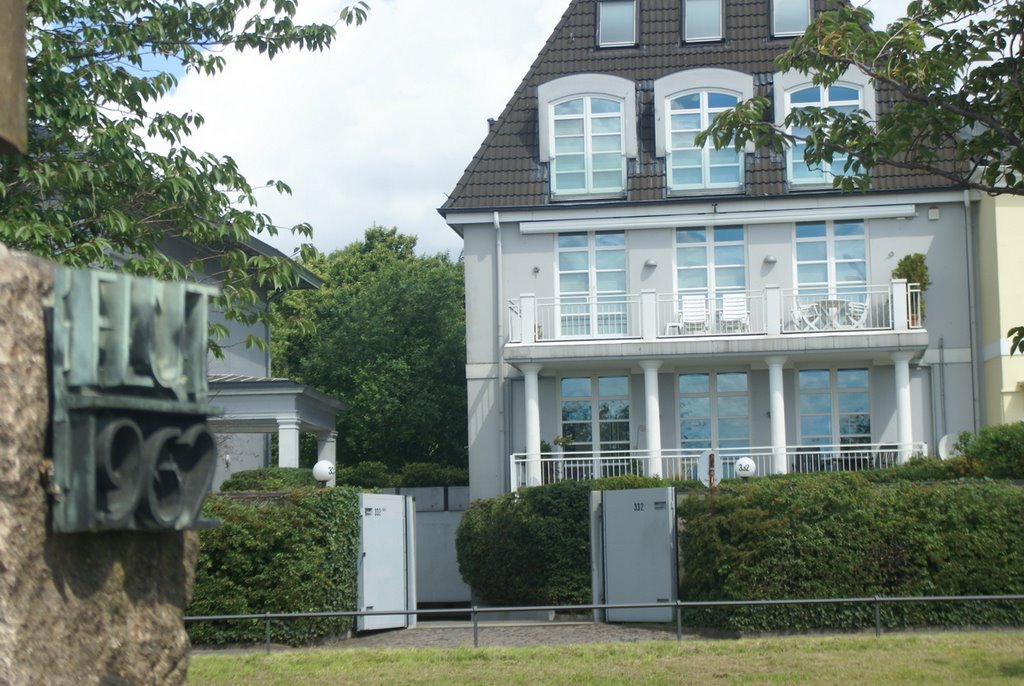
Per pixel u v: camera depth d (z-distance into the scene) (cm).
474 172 2850
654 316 2648
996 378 2592
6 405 482
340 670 1277
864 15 1101
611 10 2978
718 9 2944
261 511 1575
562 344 2638
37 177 1230
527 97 2917
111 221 1286
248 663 1331
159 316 555
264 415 2450
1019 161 1087
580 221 2777
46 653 495
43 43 1255
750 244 2761
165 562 588
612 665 1266
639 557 1770
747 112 1119
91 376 515
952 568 1505
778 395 2597
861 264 2742
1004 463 1867
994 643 1335
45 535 504
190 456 575
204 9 1390
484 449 2791
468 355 2809
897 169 2733
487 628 1739
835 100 2758
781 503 1541
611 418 2783
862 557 1514
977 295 2700
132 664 553
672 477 2505
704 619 1619
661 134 2805
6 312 489
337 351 4253
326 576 1591
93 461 513
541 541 2123
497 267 2811
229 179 1387
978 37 1107
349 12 1435
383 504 1775
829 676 1170
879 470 2088
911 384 2712
